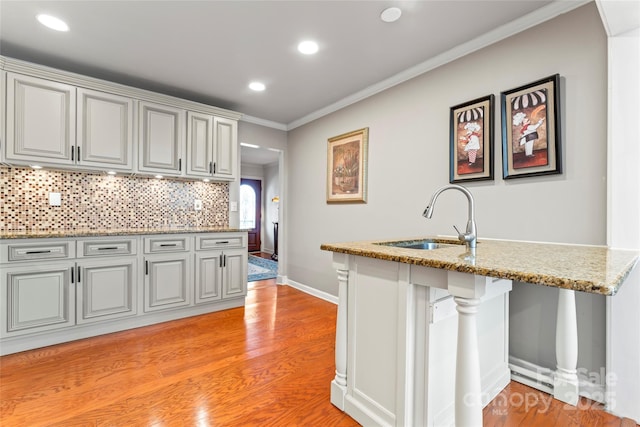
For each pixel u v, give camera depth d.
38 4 1.82
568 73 1.76
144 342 2.38
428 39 2.19
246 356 2.17
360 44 2.27
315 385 1.81
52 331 2.30
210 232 3.09
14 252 2.15
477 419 1.06
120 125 2.75
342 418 1.53
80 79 2.54
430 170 2.49
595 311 1.66
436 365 1.29
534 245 1.71
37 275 2.23
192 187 3.54
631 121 1.51
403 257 1.23
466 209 2.23
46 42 2.25
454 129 2.29
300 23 2.02
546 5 1.81
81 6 1.85
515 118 1.95
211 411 1.56
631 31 1.51
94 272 2.47
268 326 2.75
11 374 1.89
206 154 3.28
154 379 1.85
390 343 1.35
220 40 2.23
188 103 3.14
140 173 2.87
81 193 2.83
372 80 2.88
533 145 1.87
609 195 1.56
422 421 1.27
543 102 1.83
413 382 1.29
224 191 3.79
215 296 3.13
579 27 1.72
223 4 1.83
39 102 2.39
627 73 1.52
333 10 1.89
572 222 1.73
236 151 3.52
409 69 2.63
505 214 2.01
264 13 1.92
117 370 1.95
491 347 1.71
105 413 1.53
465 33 2.11
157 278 2.78
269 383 1.83
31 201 2.59
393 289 1.34
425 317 1.26
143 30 2.11
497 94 2.07
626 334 1.52
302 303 3.47
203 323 2.81
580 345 1.70
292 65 2.60
